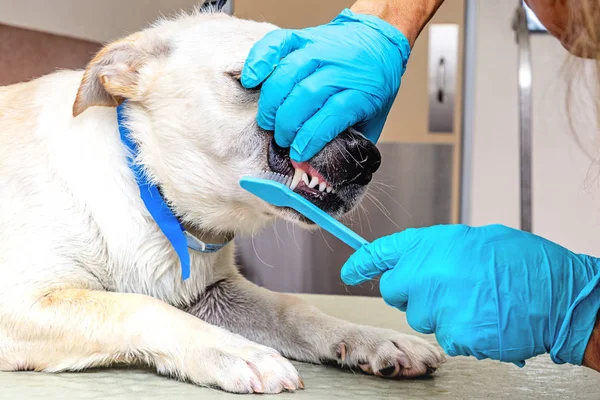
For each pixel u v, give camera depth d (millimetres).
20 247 763
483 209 1858
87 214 780
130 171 791
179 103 773
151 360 712
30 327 727
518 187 1841
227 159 769
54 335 721
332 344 784
